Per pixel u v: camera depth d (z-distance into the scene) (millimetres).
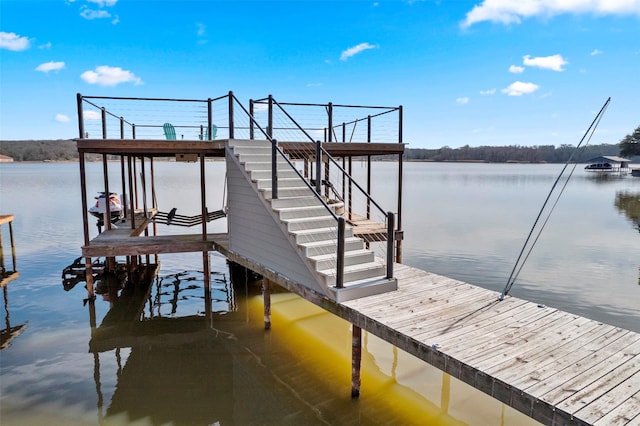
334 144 10930
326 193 13344
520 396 3623
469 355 4270
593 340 4621
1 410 6027
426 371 7121
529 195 41375
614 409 3369
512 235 20188
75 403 6246
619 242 18438
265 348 8133
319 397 6340
